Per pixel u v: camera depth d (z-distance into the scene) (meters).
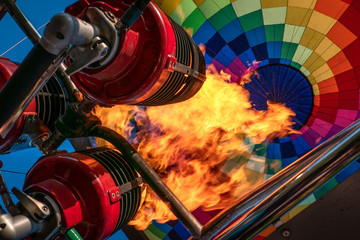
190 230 1.16
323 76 4.53
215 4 4.09
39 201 1.18
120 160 1.48
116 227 1.43
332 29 4.24
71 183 1.31
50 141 1.46
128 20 0.98
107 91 1.37
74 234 1.18
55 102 1.67
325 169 0.75
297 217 0.93
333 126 4.68
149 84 1.30
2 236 0.96
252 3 4.12
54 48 0.73
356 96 4.50
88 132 1.42
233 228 0.82
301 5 4.14
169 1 4.02
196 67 1.55
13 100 0.74
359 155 0.74
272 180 0.82
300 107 4.66
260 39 4.41
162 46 1.28
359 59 4.31
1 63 1.56
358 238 0.88
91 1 1.33
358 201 0.91
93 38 0.86
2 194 1.07
